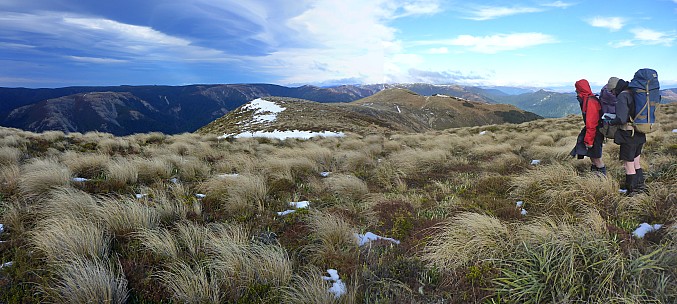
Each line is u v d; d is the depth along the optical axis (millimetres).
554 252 3252
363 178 8102
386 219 5105
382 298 3088
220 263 3465
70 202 4789
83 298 2885
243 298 3076
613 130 4922
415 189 7020
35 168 6941
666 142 9523
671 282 2850
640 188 4969
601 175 5328
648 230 3971
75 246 3580
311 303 2992
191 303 3008
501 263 3393
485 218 4090
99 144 12602
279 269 3443
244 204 5520
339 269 3664
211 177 7402
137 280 3320
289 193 6613
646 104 4578
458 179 7578
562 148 9422
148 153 11188
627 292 2807
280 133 34438
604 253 3180
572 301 2797
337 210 5449
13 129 16219
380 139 17312
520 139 13852
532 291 2961
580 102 5477
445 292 3246
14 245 3883
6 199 5426
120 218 4363
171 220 4797
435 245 4035
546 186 5637
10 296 3016
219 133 44594
